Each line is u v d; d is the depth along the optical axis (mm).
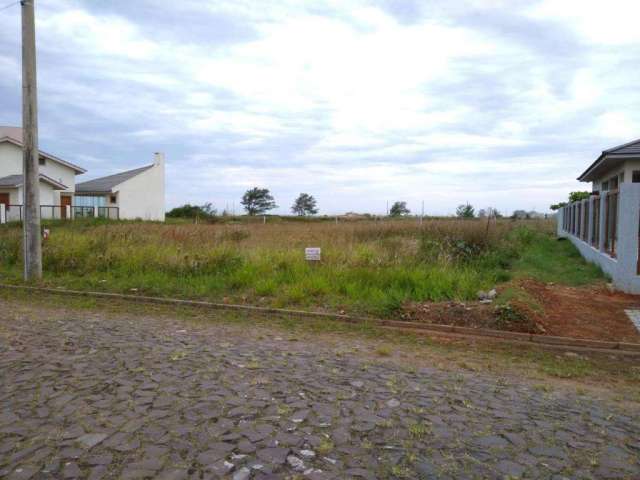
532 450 3383
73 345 5914
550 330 7008
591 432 3730
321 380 4801
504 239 16766
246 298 9102
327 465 3104
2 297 9609
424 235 15492
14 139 37406
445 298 8461
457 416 3965
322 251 11945
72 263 12070
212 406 4027
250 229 19828
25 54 10883
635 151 13445
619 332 6926
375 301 8398
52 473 2949
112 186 44344
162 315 8102
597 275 11172
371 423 3771
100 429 3562
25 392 4289
